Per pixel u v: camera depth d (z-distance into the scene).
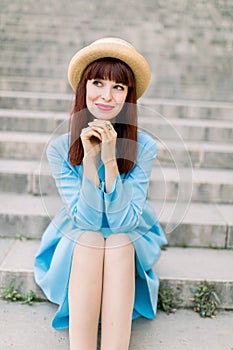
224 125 3.36
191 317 1.84
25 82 4.29
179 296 1.92
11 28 5.19
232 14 5.50
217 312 1.89
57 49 4.99
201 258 2.17
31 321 1.75
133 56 1.48
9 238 2.33
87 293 1.43
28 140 2.97
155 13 5.52
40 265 1.81
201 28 5.38
